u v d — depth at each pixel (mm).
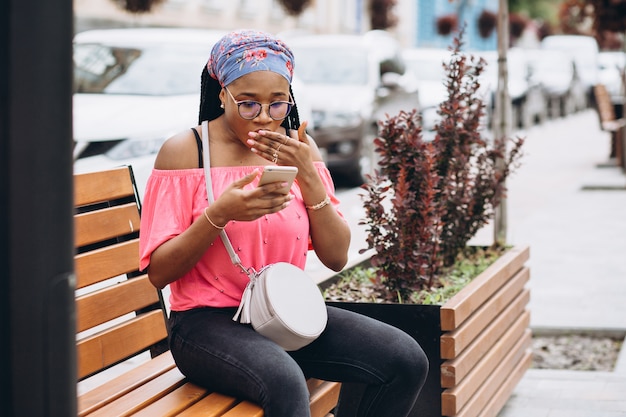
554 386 5078
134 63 8242
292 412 2752
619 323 6301
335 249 3273
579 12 16875
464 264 4969
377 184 4277
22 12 1736
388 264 4195
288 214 3131
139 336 3498
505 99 6398
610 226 10742
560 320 6398
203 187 3068
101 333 3324
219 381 2922
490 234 7031
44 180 1781
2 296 1792
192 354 2973
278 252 3129
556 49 36344
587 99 36406
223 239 3021
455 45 4988
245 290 3020
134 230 3623
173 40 8695
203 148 3105
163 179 3068
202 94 3230
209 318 3023
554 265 8422
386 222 4223
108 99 7562
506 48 6379
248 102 2986
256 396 2797
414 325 3785
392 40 14797
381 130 4410
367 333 3131
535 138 24828
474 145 5184
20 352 1802
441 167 4812
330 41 13742
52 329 1819
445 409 3752
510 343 4652
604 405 4754
